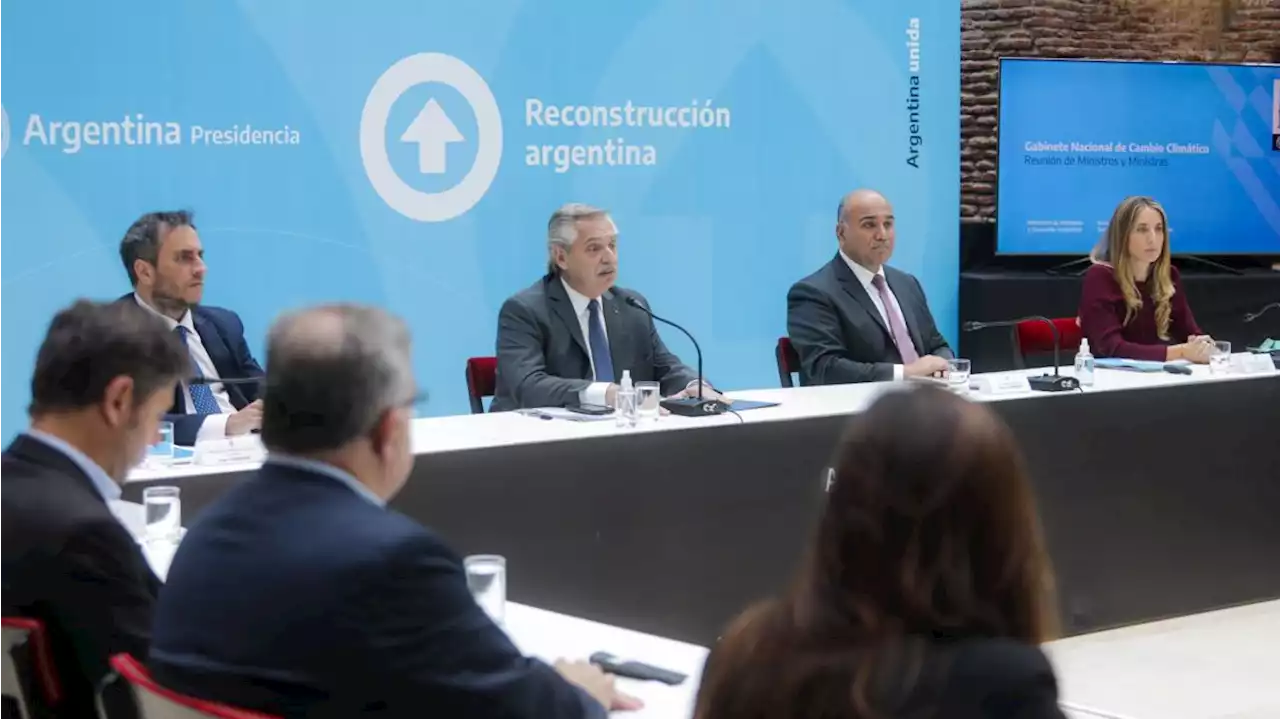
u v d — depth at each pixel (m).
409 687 1.36
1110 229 4.93
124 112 4.83
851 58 6.10
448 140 5.36
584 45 5.57
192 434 3.16
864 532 1.03
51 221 4.75
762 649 1.04
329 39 5.13
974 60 6.93
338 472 1.46
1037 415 3.77
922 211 6.33
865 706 0.98
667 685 1.80
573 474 3.16
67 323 1.77
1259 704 3.45
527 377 3.93
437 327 5.42
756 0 5.88
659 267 5.80
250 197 5.05
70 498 1.69
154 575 1.76
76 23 4.73
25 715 1.62
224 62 4.97
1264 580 4.23
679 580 3.31
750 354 6.03
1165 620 4.11
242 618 1.39
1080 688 3.56
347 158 5.20
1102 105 6.77
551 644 1.98
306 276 5.18
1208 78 6.89
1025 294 6.39
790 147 6.01
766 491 3.43
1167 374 4.25
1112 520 3.92
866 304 4.68
